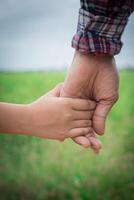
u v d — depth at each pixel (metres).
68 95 0.60
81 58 0.57
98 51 0.54
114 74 0.58
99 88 0.59
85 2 0.53
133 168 1.15
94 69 0.57
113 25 0.53
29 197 1.18
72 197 1.14
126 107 1.28
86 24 0.53
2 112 0.60
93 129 0.62
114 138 1.22
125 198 1.11
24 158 1.23
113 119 1.25
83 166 1.17
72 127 0.61
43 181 1.18
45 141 1.23
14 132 0.62
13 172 1.21
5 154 1.24
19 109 0.61
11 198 1.19
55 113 0.61
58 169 1.18
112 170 1.16
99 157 1.18
